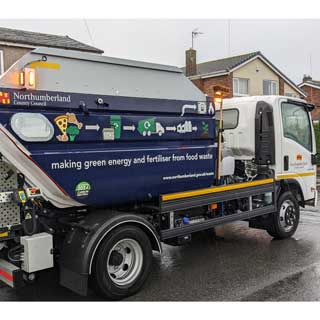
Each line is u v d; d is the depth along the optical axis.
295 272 5.39
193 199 5.51
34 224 4.29
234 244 6.90
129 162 4.86
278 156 6.93
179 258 6.11
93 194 4.57
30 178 4.15
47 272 5.40
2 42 17.73
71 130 4.36
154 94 5.15
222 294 4.65
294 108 7.33
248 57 24.98
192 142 5.63
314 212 9.85
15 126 3.97
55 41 20.50
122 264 4.63
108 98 4.67
